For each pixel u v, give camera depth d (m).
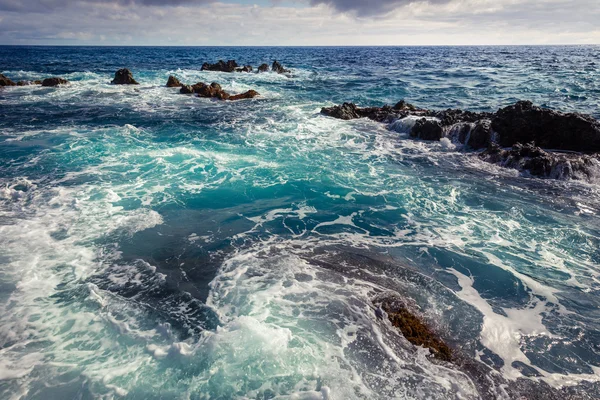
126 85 32.50
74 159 12.72
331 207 9.55
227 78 39.12
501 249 7.64
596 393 4.50
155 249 7.48
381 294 6.25
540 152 12.33
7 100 24.12
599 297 6.23
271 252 7.46
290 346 5.04
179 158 13.11
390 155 14.02
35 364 4.68
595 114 18.80
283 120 19.70
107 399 4.23
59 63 57.03
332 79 38.38
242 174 11.73
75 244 7.50
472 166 12.83
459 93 27.77
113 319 5.53
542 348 5.20
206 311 5.76
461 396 4.43
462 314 5.84
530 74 39.28
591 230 8.34
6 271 6.50
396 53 116.31
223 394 4.32
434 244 7.83
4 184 10.30
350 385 4.50
